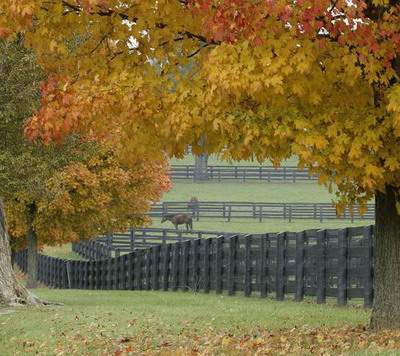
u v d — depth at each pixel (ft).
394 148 75.05
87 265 269.03
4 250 134.21
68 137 182.09
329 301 144.87
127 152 81.05
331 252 138.41
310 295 145.07
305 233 146.41
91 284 265.13
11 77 149.38
